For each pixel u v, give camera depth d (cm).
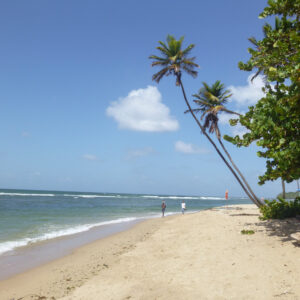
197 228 1344
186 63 2533
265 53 956
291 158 716
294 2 828
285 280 558
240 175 2180
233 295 522
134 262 830
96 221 2144
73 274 764
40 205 4166
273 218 1334
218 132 2459
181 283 610
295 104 718
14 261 914
